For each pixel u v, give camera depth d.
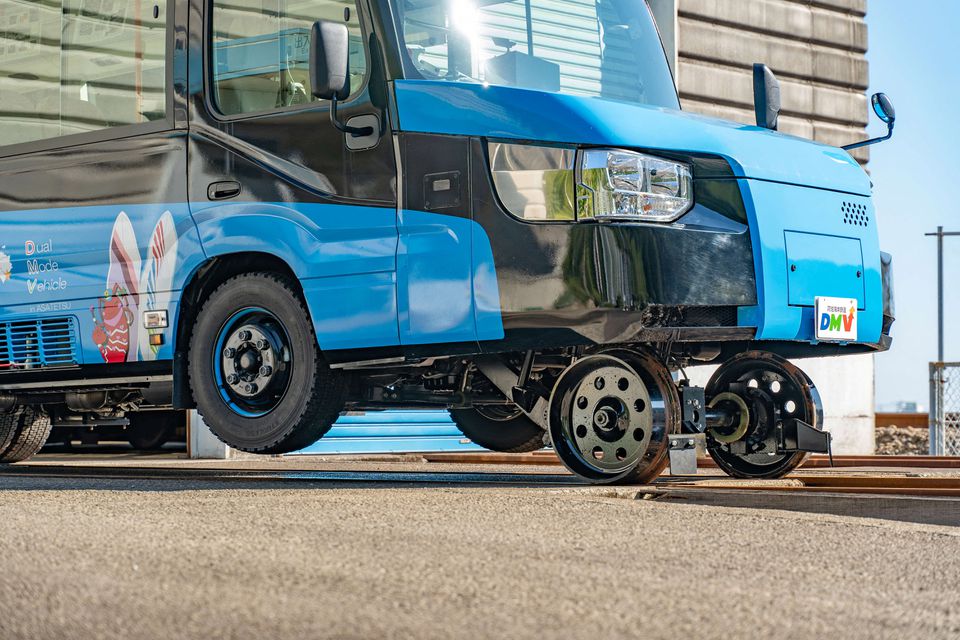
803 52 14.77
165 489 5.22
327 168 5.55
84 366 6.34
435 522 3.78
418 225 5.32
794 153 5.78
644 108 5.55
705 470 7.08
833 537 3.64
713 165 5.38
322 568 2.90
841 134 15.12
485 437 7.37
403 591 2.64
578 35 6.25
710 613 2.51
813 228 5.64
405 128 5.38
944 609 2.63
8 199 6.56
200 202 5.91
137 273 6.12
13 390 6.96
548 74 6.08
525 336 5.14
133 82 6.23
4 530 3.46
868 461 9.70
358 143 5.48
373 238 5.42
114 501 4.35
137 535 3.38
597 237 5.06
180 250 5.96
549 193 5.14
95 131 6.30
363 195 5.46
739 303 5.28
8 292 6.54
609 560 3.14
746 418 6.05
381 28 5.48
